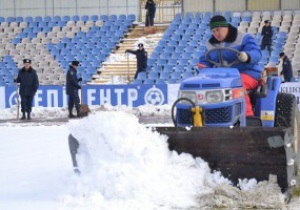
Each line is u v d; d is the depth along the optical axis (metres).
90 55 36.06
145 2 41.72
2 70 35.72
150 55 34.97
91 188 8.54
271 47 32.28
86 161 8.86
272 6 36.91
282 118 10.09
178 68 32.09
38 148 15.43
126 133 8.60
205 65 10.38
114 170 8.40
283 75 28.11
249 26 35.38
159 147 8.62
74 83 25.67
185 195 8.25
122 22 39.03
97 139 8.71
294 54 32.03
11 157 13.80
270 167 8.35
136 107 27.19
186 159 8.59
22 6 41.91
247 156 8.41
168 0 43.06
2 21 41.19
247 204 8.08
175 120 9.23
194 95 9.02
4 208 8.45
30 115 27.05
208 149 8.55
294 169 8.74
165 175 8.41
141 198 8.16
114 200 8.27
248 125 9.66
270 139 8.20
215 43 10.35
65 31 39.03
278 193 8.20
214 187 8.38
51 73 35.25
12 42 38.91
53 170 11.62
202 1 38.00
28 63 25.95
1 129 21.17
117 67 34.59
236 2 37.47
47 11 41.59
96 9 41.12
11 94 28.53
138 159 8.43
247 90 10.04
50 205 8.46
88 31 38.41
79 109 25.77
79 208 8.12
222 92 8.86
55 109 27.77
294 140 9.27
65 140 17.14
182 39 35.19
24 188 9.85
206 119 8.98
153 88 27.17
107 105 27.11
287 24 35.16
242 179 8.50
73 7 41.31
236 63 10.12
